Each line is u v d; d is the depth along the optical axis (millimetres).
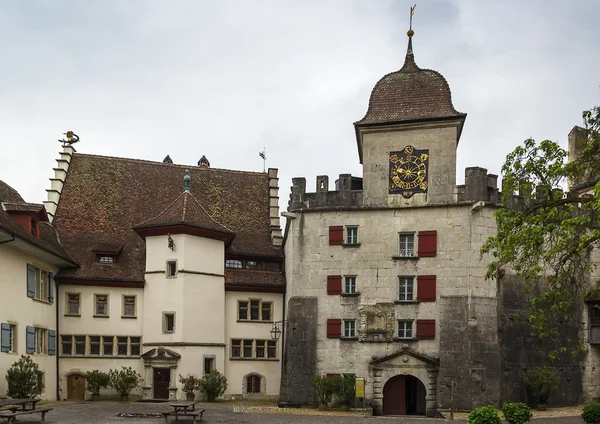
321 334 35312
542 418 28641
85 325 37469
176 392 36281
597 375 36344
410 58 38219
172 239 37719
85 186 42656
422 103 36500
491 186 35156
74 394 37000
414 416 33281
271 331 39344
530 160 22750
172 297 37250
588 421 22500
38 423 24047
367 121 36438
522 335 34594
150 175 44844
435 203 35125
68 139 43938
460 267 34344
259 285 39844
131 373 36688
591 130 22969
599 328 36062
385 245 35469
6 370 30406
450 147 35438
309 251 36312
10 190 38125
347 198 36344
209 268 38531
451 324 33781
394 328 34594
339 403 33812
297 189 37156
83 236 39938
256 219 44000
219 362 38031
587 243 20672
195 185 45094
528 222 22531
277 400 39062
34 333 33844
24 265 32969
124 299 38188
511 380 33812
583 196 22828
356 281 35500
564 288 23656
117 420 25516
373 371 34219
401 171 35875
